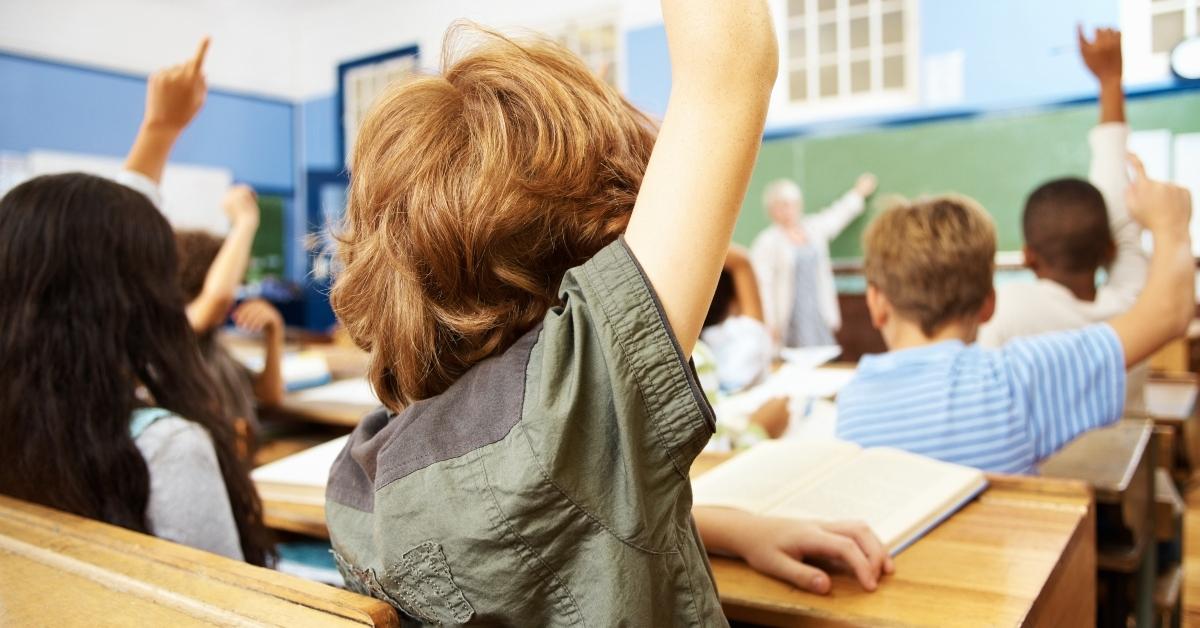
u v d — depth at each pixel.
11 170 4.76
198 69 1.31
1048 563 0.67
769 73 0.44
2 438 0.88
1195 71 3.06
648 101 4.48
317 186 5.92
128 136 5.29
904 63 4.00
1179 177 3.13
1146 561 1.28
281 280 6.07
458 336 0.50
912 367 1.23
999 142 3.71
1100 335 1.15
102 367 0.89
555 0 4.70
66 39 4.96
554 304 0.51
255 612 0.48
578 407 0.42
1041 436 1.14
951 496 0.81
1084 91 3.44
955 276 1.28
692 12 0.43
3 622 0.50
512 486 0.42
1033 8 3.54
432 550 0.45
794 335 4.30
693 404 0.42
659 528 0.43
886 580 0.66
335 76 5.66
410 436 0.48
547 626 0.44
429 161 0.49
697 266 0.43
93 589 0.55
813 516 0.76
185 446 0.91
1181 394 2.00
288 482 1.09
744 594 0.65
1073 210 2.04
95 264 0.90
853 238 4.20
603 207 0.51
